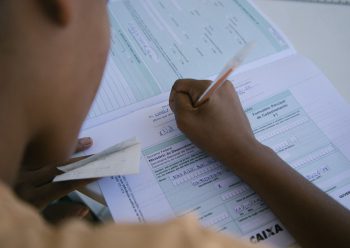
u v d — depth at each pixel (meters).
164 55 0.70
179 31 0.74
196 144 0.56
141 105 0.62
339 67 0.72
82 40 0.32
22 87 0.30
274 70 0.68
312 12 0.81
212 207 0.52
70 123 0.36
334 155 0.57
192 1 0.79
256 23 0.76
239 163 0.53
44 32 0.29
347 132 0.60
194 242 0.24
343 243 0.46
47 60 0.30
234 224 0.50
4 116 0.30
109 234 0.23
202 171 0.55
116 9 0.77
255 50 0.71
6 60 0.29
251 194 0.53
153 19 0.75
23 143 0.33
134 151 0.54
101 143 0.58
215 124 0.56
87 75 0.35
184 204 0.52
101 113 0.61
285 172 0.52
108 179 0.53
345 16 0.80
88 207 0.68
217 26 0.75
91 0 0.32
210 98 0.58
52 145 0.37
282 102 0.63
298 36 0.77
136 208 0.51
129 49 0.70
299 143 0.59
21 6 0.28
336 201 0.50
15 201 0.28
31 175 0.62
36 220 0.26
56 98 0.32
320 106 0.63
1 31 0.28
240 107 0.59
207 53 0.71
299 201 0.49
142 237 0.23
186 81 0.60
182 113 0.57
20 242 0.23
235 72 0.67
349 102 0.67
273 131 0.60
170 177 0.54
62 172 0.55
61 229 0.24
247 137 0.55
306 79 0.66
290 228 0.49
